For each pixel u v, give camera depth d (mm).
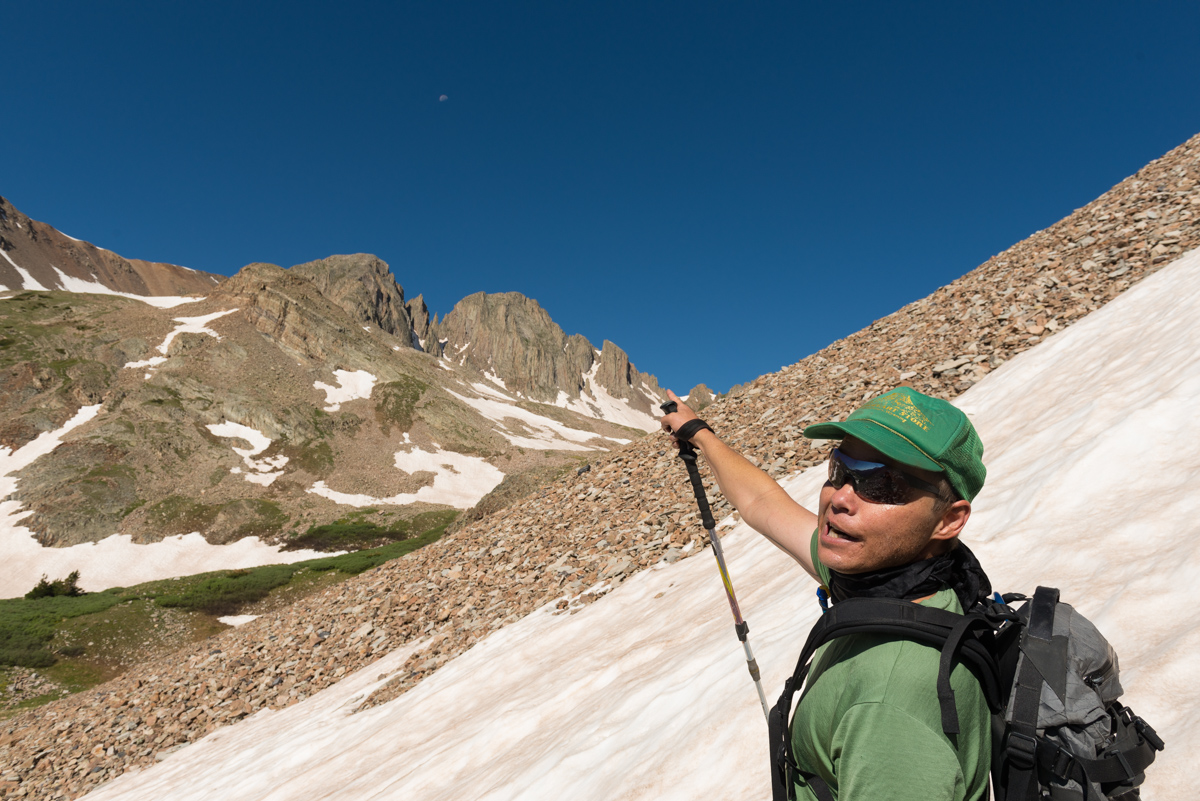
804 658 1385
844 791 1085
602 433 184375
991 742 1241
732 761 4492
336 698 15039
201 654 23016
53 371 111500
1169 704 2686
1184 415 5211
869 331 22953
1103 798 1201
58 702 24188
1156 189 17891
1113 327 10203
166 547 82750
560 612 13211
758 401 20859
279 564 74250
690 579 11023
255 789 11719
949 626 1172
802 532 1872
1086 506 4980
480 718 9602
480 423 152625
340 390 145500
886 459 1288
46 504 84562
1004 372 11609
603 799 5078
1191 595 3262
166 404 114438
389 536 89375
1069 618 1336
